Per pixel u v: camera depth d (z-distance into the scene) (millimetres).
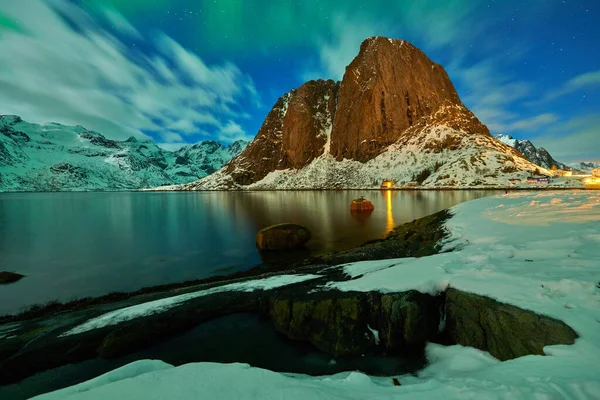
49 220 39719
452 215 20234
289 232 21672
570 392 3287
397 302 7598
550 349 4703
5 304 12797
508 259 8836
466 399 3480
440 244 14602
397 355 7117
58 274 16859
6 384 6754
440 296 7895
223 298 9867
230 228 31844
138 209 54094
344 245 22047
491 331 6242
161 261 19359
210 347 7906
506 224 14203
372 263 11891
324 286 9461
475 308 6723
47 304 12766
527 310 5730
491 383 3789
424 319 7363
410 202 51531
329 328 7852
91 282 15508
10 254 21312
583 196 17812
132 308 9484
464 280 7594
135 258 20172
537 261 8203
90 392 3824
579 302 5566
